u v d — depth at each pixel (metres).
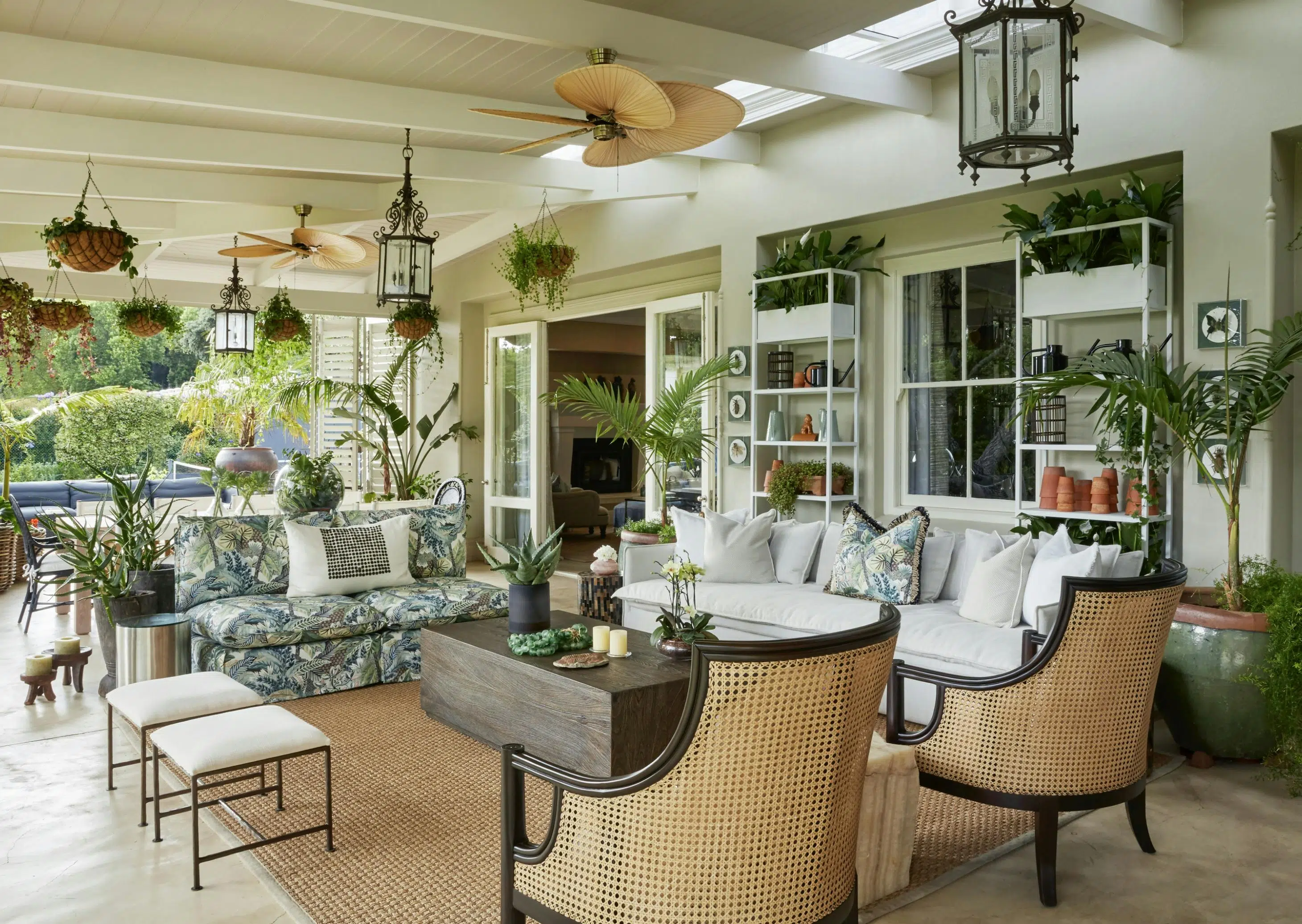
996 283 5.86
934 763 2.98
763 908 1.99
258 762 3.01
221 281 11.15
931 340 6.21
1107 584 2.70
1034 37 3.36
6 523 7.91
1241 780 3.87
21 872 3.04
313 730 3.16
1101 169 5.00
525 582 4.35
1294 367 4.57
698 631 4.07
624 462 15.05
